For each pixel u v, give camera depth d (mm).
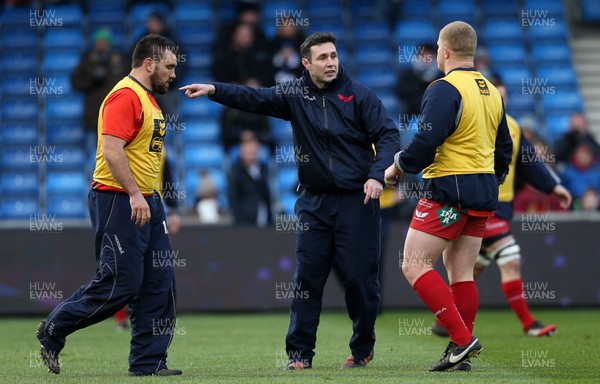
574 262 45125
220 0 68938
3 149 58938
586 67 69500
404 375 21422
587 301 45062
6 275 43000
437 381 20172
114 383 20312
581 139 53469
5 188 56844
